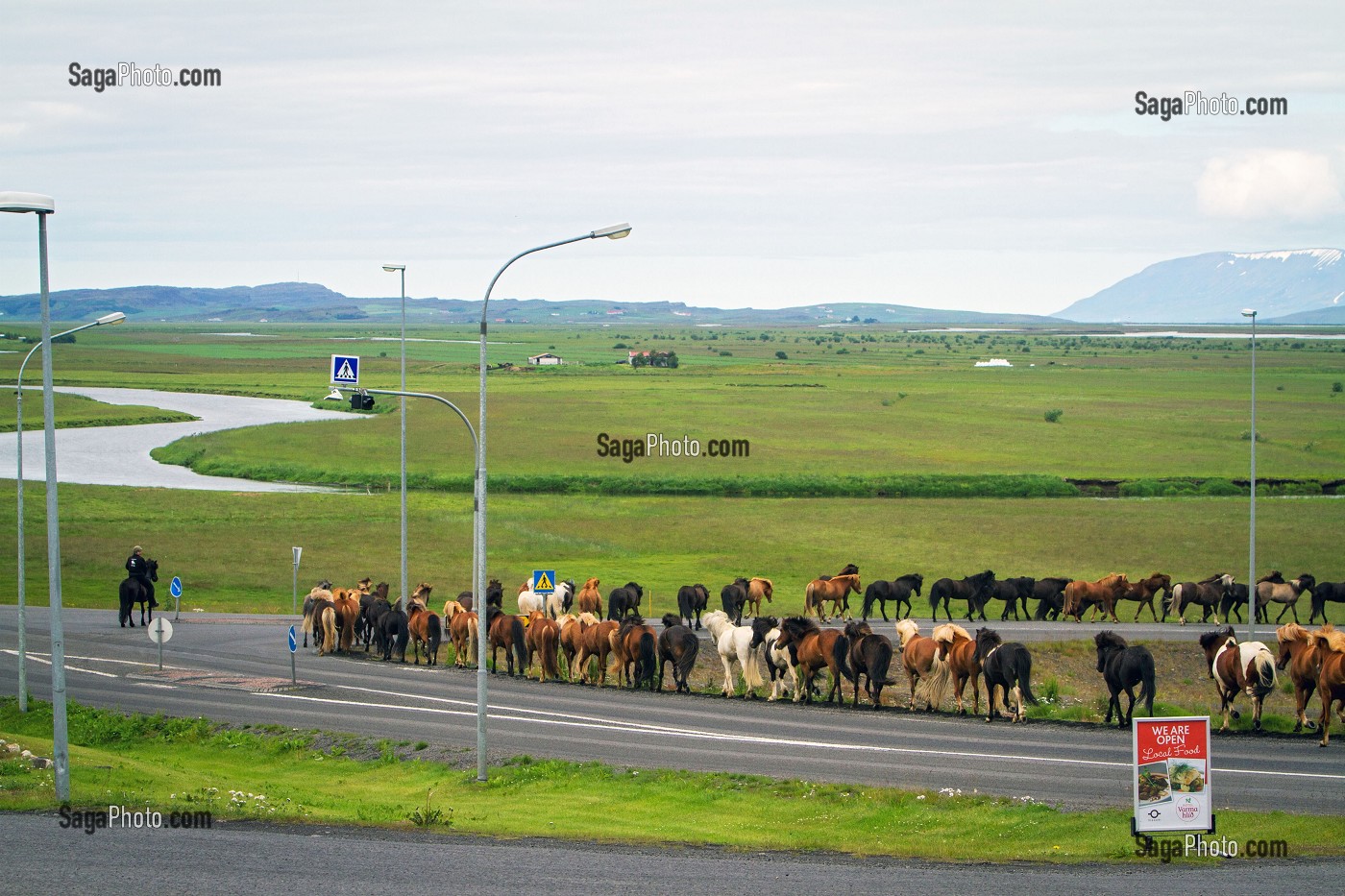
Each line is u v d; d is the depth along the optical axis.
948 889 18.36
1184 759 20.20
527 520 83.06
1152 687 32.09
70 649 44.16
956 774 26.91
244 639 47.94
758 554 71.94
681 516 85.19
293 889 17.80
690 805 24.31
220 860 19.33
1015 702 35.12
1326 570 67.44
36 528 75.56
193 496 88.62
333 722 32.75
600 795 25.20
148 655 43.25
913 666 35.53
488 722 32.78
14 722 32.78
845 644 35.91
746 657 37.44
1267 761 28.78
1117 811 23.33
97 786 24.19
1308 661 31.83
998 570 67.44
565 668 42.75
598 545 75.06
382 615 45.06
